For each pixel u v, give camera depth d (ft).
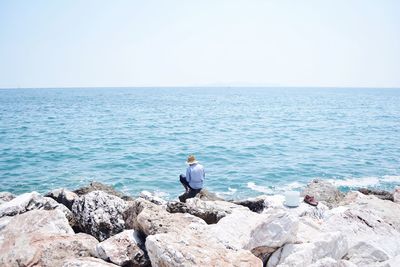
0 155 73.92
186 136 103.96
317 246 18.31
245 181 57.31
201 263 16.02
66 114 180.45
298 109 230.89
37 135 103.24
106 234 24.52
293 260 17.13
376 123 145.07
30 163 67.36
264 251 19.08
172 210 27.04
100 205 25.88
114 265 17.35
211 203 28.55
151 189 52.39
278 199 34.22
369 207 31.01
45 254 18.42
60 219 22.88
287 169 65.21
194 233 19.88
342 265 16.10
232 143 91.81
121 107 239.50
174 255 16.21
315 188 41.22
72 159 71.10
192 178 37.06
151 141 94.07
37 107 234.38
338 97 465.88
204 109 225.35
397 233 23.62
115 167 64.85
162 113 190.70
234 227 22.31
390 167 68.08
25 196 28.60
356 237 22.58
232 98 419.13
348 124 140.56
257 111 210.38
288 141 96.68
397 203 36.22
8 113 183.52
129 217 23.84
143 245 19.36
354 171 64.80
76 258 17.79
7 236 20.86
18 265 17.66
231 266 16.33
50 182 55.26
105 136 102.78
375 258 19.77
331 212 29.04
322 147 88.17
